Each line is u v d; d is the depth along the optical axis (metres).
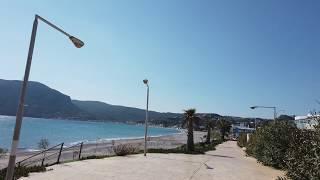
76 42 11.15
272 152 23.06
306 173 11.39
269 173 20.52
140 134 142.62
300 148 12.39
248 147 36.28
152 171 18.88
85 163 20.81
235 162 26.80
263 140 25.34
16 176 14.19
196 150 38.34
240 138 57.47
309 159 11.23
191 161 25.86
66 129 137.00
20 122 9.76
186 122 39.12
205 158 29.38
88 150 40.75
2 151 29.75
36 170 16.36
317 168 10.73
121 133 142.25
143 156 28.03
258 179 17.81
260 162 26.50
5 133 92.12
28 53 10.24
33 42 10.38
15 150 9.64
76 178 15.07
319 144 10.91
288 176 13.74
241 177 18.28
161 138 92.31
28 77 10.11
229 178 17.73
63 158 29.66
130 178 16.12
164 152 34.06
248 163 26.39
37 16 10.49
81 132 122.81
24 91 9.97
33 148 50.88
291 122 24.62
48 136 89.31
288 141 22.08
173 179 16.56
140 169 19.39
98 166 19.62
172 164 22.94
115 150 28.91
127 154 29.05
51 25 10.75
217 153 37.34
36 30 10.52
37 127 131.50
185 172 19.23
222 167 22.64
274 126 24.44
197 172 19.48
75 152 32.16
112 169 18.67
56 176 15.25
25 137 80.38
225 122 90.19
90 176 15.89
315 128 11.45
